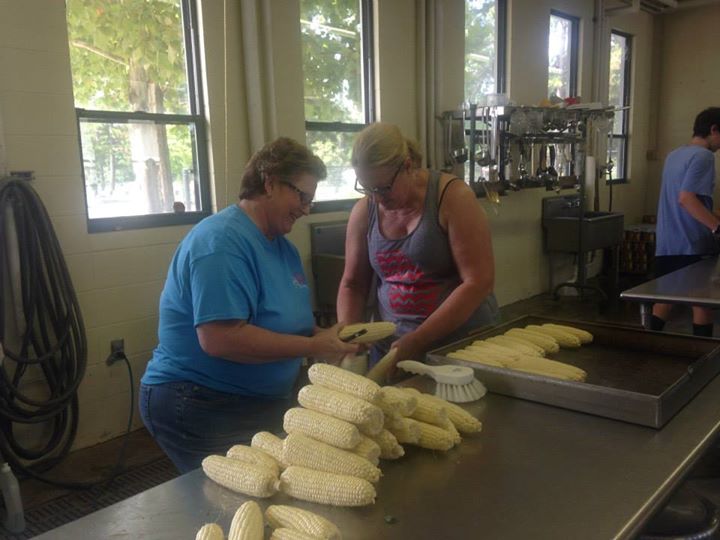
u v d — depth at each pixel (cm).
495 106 454
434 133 474
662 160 770
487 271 177
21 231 263
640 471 103
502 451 112
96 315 300
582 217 561
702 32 716
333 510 95
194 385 155
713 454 206
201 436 156
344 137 420
